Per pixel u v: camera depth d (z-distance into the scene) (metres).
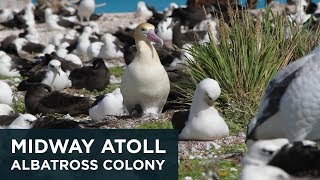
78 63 20.38
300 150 8.16
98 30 27.70
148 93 13.64
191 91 14.34
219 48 14.41
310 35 15.03
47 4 33.72
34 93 15.34
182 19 25.33
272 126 9.36
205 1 27.05
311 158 8.15
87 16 30.41
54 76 17.75
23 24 30.12
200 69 14.34
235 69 13.89
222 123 11.77
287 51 14.29
